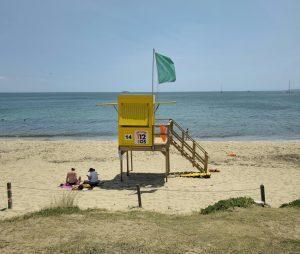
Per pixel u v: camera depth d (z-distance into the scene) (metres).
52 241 8.89
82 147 30.84
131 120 18.48
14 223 10.50
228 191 16.78
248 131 46.12
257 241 8.89
